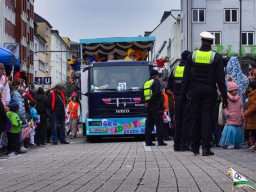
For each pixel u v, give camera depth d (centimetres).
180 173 875
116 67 2127
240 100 1521
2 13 5303
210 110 1204
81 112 2345
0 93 1383
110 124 2105
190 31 6562
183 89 1222
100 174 893
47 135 2208
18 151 1537
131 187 731
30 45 7844
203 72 1191
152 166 1007
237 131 1507
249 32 6581
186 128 1400
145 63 2138
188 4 6569
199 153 1270
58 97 2081
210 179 791
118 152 1447
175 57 7525
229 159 1111
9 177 897
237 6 6550
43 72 9725
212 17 6569
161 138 1712
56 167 1045
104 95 2109
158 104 1692
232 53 6538
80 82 2289
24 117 1573
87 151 1543
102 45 2320
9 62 1848
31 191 723
